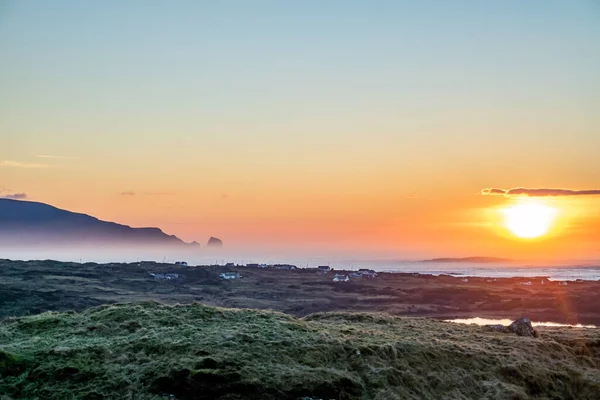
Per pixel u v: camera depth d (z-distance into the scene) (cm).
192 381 2100
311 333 2811
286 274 19912
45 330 2888
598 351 3186
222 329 2798
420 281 17775
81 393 2056
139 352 2416
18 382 2109
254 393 2058
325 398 2088
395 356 2509
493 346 2952
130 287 13088
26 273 13712
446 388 2361
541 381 2538
